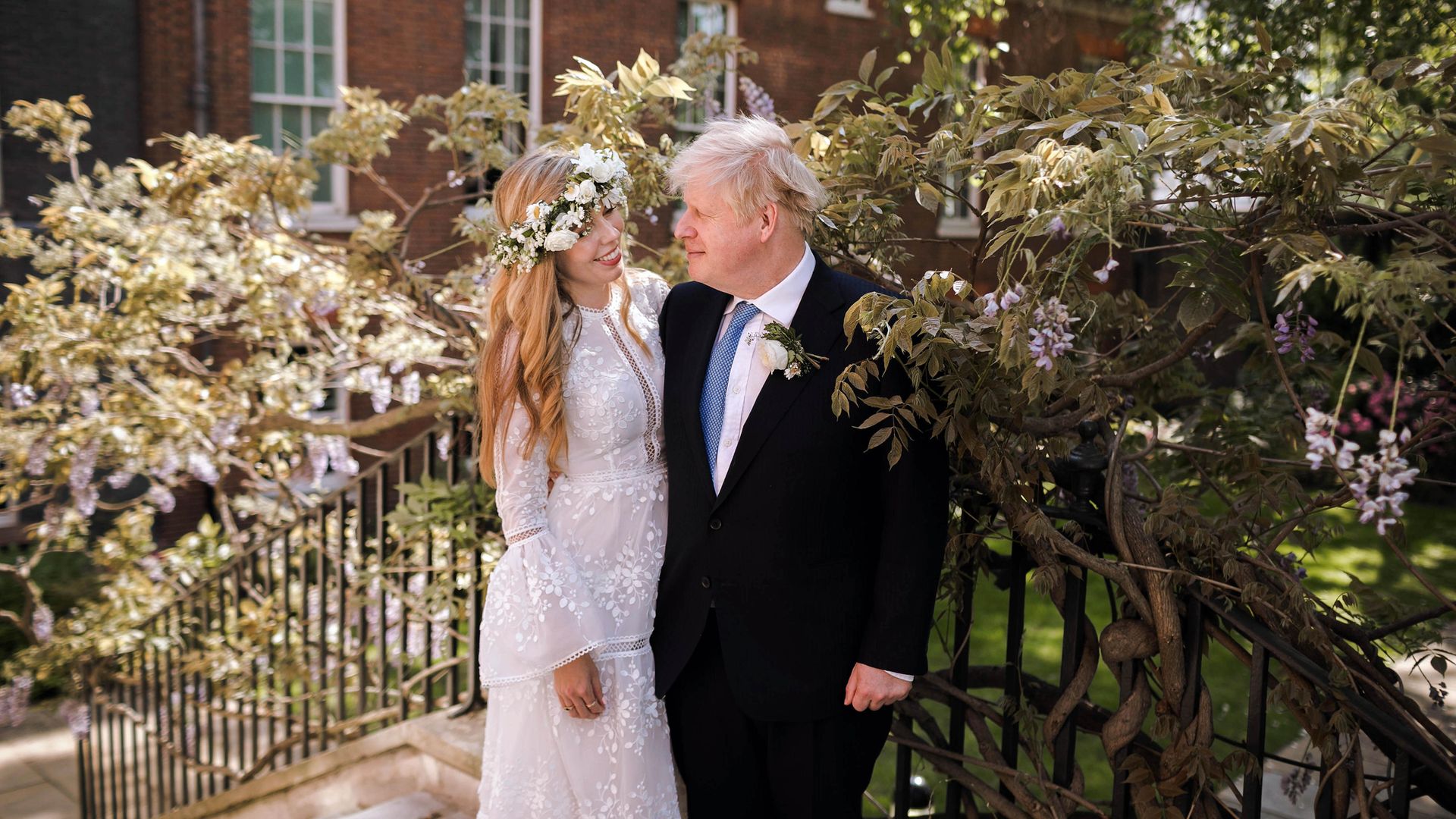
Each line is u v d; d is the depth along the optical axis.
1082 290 1.98
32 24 7.44
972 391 1.96
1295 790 2.32
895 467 1.96
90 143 7.73
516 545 2.11
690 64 3.85
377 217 4.02
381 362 5.00
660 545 2.21
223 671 4.80
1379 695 1.95
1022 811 2.28
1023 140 1.96
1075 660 2.18
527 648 2.07
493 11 9.30
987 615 5.85
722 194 1.95
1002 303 1.84
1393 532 1.81
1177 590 2.06
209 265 4.75
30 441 5.11
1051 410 2.34
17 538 7.66
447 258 9.19
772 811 2.20
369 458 8.48
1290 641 2.04
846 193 2.42
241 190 4.30
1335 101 1.69
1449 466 7.46
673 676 2.13
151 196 5.12
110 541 6.41
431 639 3.48
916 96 2.40
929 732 2.45
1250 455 2.34
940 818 2.66
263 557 5.95
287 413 5.01
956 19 7.53
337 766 3.63
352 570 4.47
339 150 4.13
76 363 4.98
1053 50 6.35
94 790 5.52
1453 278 1.43
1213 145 1.70
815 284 2.04
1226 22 4.47
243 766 4.71
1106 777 3.97
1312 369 2.55
